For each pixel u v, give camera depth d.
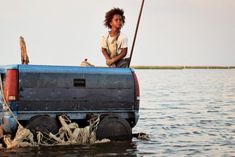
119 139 10.22
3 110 9.70
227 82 55.66
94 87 10.09
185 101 24.80
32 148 9.48
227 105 22.19
